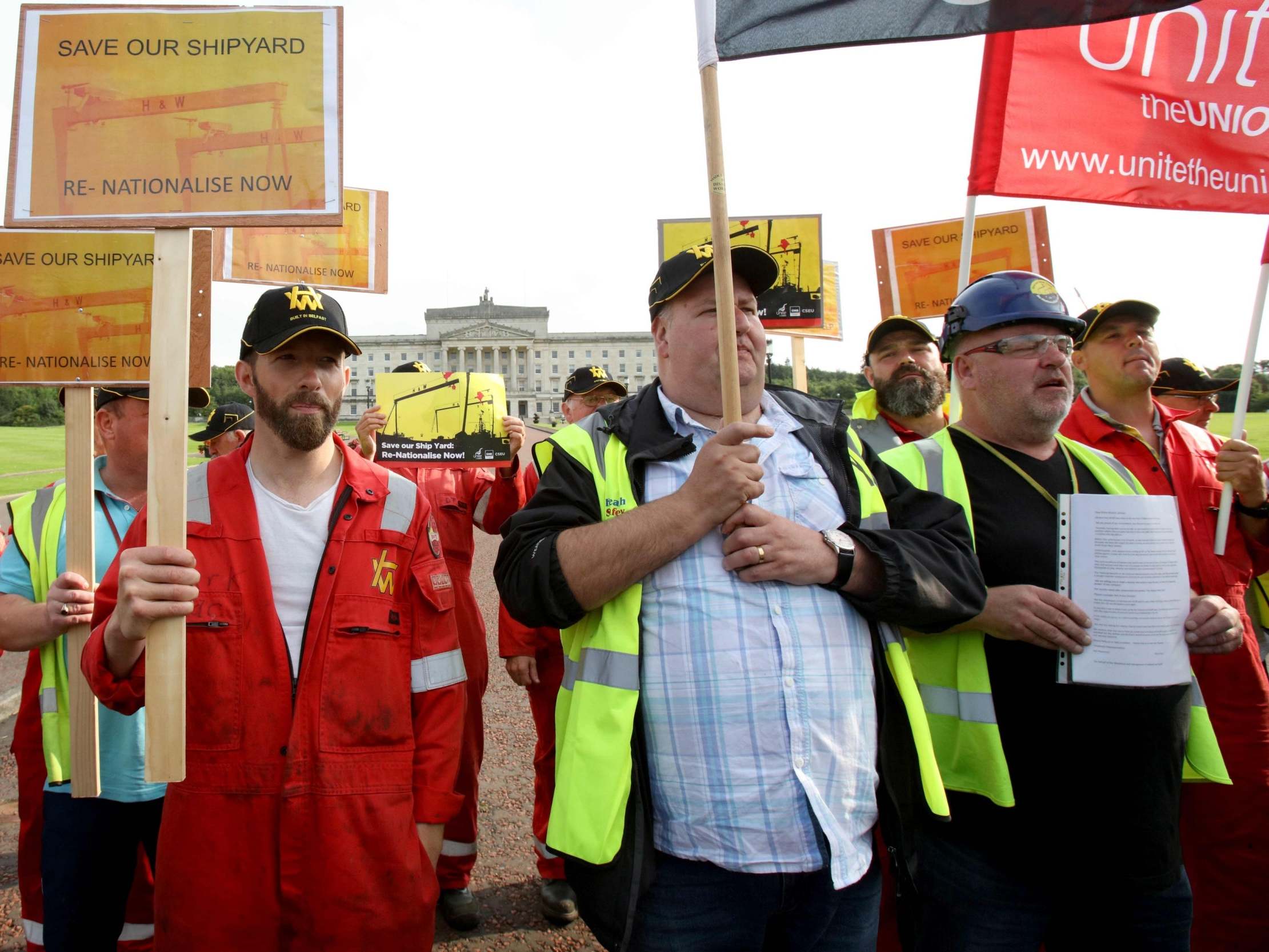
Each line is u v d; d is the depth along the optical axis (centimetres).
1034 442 245
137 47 207
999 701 225
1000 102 305
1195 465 317
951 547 206
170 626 184
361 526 228
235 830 204
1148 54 311
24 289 252
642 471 202
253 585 216
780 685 184
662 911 184
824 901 185
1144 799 213
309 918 201
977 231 510
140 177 204
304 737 208
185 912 200
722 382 183
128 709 209
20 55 204
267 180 207
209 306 264
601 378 598
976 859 223
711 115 191
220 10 209
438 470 473
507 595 194
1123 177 309
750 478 177
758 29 220
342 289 473
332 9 212
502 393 475
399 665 224
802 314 489
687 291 206
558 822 178
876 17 223
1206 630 219
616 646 186
